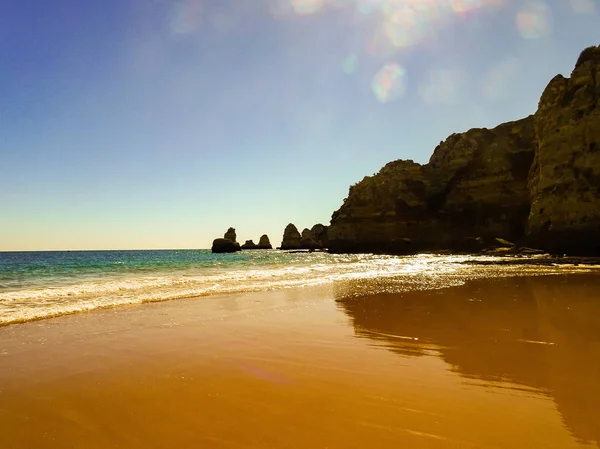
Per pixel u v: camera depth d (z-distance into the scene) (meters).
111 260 58.50
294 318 9.58
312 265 37.81
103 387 4.96
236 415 4.03
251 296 13.74
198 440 3.47
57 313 10.20
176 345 7.05
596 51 41.69
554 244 39.31
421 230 72.81
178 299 13.07
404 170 80.06
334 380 5.12
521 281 17.55
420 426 3.67
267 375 5.36
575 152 39.62
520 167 66.00
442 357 6.13
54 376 5.41
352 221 78.56
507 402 4.26
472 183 70.00
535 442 3.31
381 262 41.25
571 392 4.55
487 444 3.29
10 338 7.62
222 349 6.76
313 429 3.65
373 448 3.23
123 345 7.05
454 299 12.37
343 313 10.20
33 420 3.99
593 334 7.55
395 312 10.26
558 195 40.03
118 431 3.70
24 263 47.81
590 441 3.33
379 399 4.41
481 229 66.31
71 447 3.40
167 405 4.34
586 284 16.00
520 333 7.69
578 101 40.53
